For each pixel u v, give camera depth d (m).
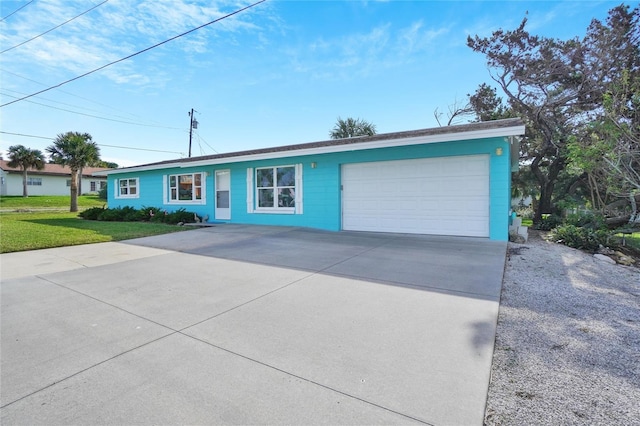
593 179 9.37
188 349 2.79
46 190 39.47
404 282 4.61
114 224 13.24
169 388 2.23
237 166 12.49
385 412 1.95
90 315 3.59
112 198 18.52
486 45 14.99
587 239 7.22
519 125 7.16
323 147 9.29
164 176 15.43
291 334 3.04
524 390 2.21
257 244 7.82
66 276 5.23
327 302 3.87
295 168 10.93
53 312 3.70
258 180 11.99
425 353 2.66
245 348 2.79
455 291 4.20
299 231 9.86
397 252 6.58
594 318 3.43
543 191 15.00
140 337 3.04
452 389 2.18
